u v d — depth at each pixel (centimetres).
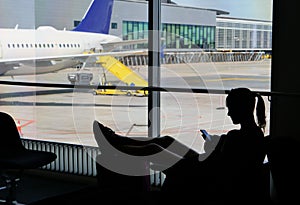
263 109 218
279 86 295
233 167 177
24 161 296
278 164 204
